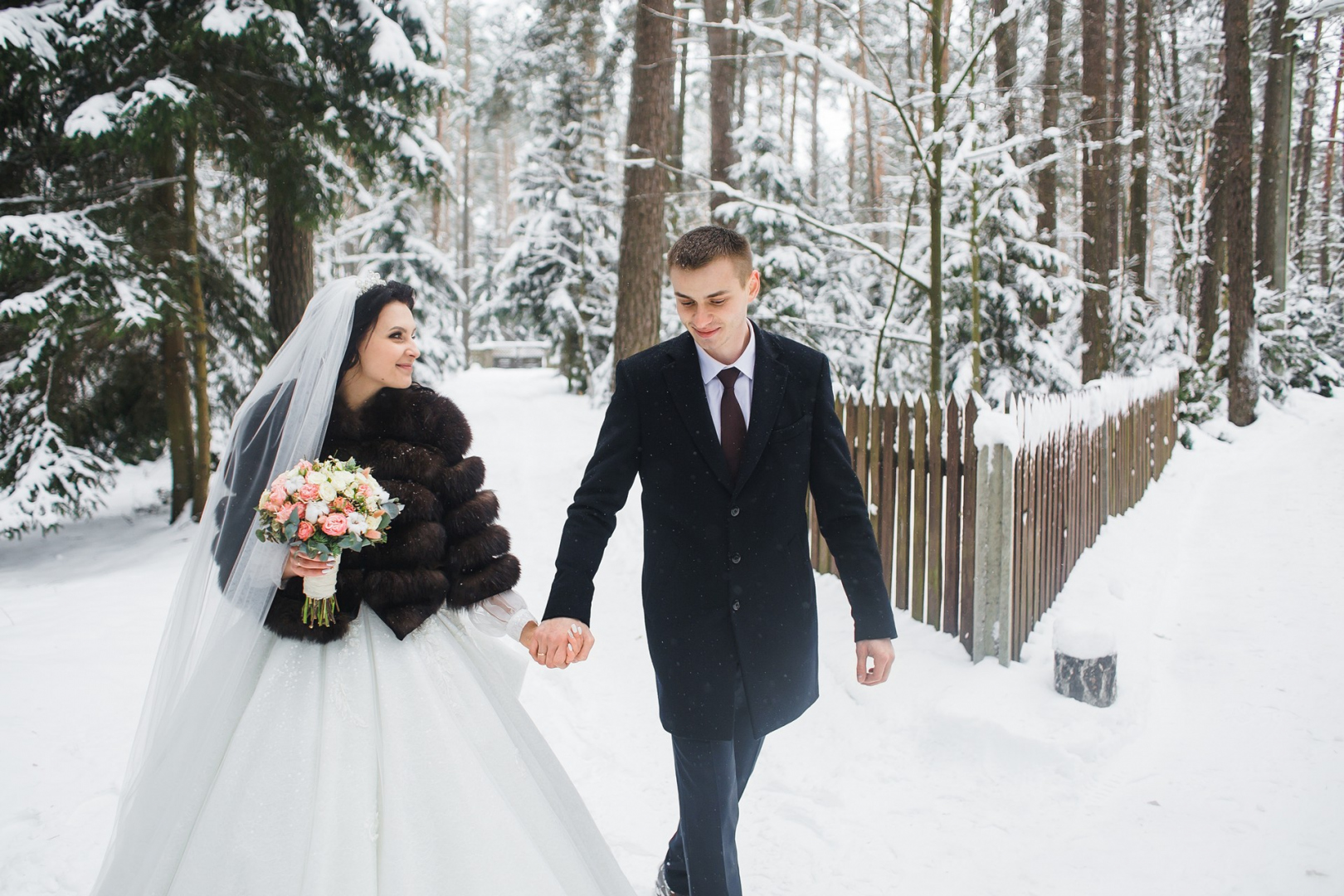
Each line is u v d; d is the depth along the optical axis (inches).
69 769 128.7
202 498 374.6
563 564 91.9
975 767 140.3
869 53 223.1
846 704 162.4
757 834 125.3
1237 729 152.8
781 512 94.3
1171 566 269.0
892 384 488.7
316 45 343.3
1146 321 654.5
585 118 807.1
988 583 172.4
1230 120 614.5
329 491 76.7
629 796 136.2
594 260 800.9
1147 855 115.3
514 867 76.4
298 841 73.4
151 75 315.6
